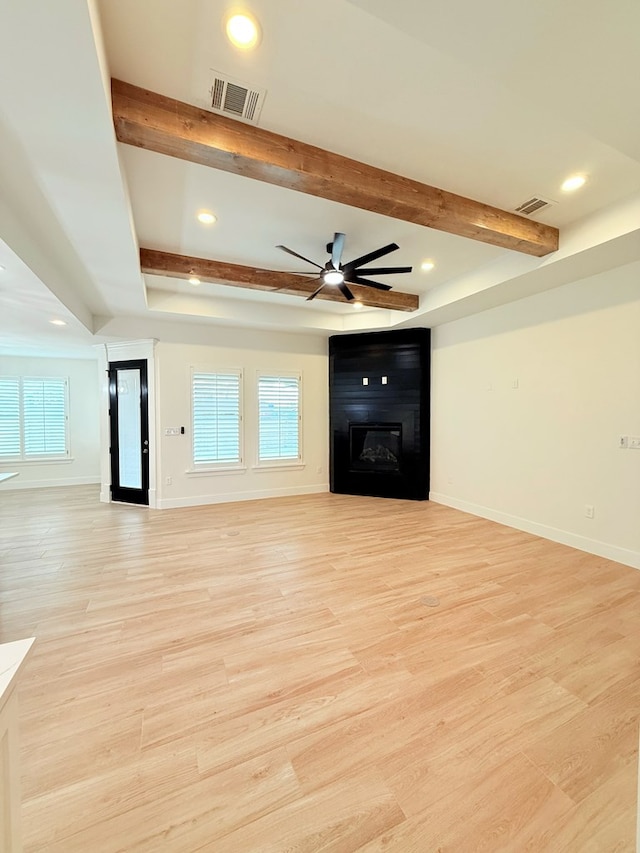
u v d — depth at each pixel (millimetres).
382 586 2969
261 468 6008
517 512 4410
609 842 1202
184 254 3693
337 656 2133
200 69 1695
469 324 5051
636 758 1490
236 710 1746
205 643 2254
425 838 1220
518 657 2111
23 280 2916
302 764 1477
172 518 4883
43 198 2254
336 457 6383
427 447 5832
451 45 1420
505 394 4535
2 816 802
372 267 4043
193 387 5512
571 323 3773
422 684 1910
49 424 7094
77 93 1501
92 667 2039
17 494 6387
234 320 5227
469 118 1999
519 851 1179
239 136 2004
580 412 3713
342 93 1831
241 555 3615
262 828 1249
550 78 1569
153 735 1609
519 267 3572
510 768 1454
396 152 2268
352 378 6203
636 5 1272
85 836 1222
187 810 1305
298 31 1519
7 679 837
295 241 3422
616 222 2799
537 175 2494
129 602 2734
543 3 1267
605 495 3510
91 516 4988
